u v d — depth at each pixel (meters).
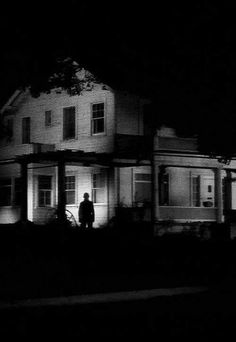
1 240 27.70
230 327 9.92
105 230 30.62
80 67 26.00
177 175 36.81
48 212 36.00
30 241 27.69
